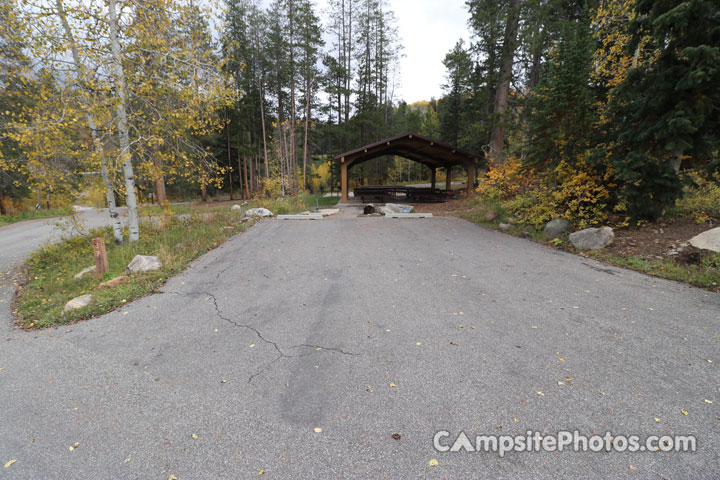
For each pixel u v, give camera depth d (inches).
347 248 307.9
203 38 337.4
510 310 163.2
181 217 528.7
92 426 93.6
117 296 196.9
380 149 786.8
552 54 366.6
